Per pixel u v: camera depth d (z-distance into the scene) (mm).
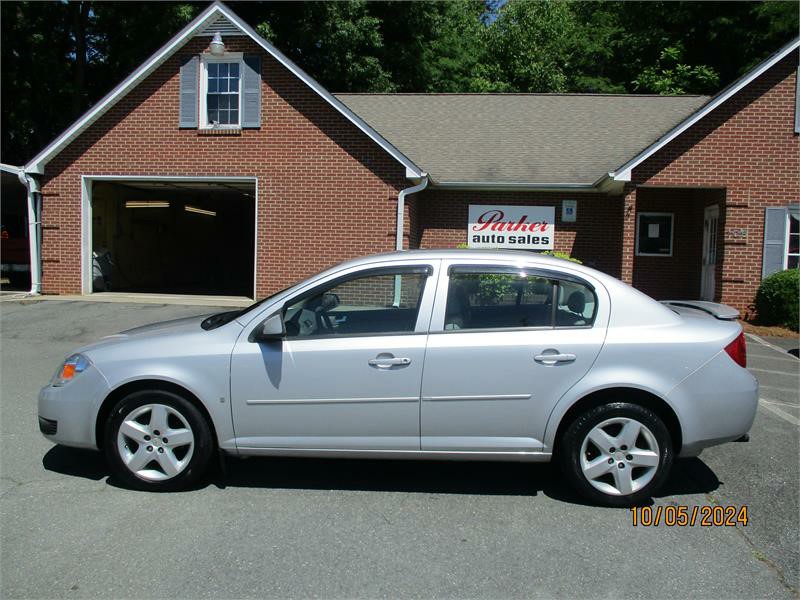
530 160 15570
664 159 13469
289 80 14383
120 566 3549
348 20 22734
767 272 13500
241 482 4781
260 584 3387
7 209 19078
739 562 3670
